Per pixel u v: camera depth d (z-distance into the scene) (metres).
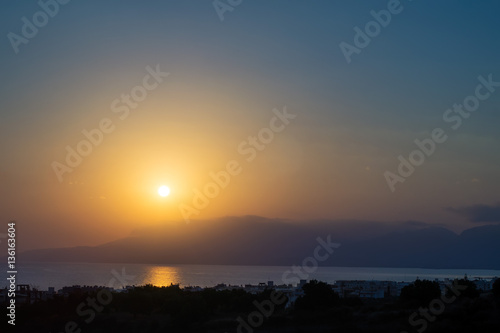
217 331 68.06
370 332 60.56
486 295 81.81
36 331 72.31
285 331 65.81
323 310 77.62
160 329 71.12
